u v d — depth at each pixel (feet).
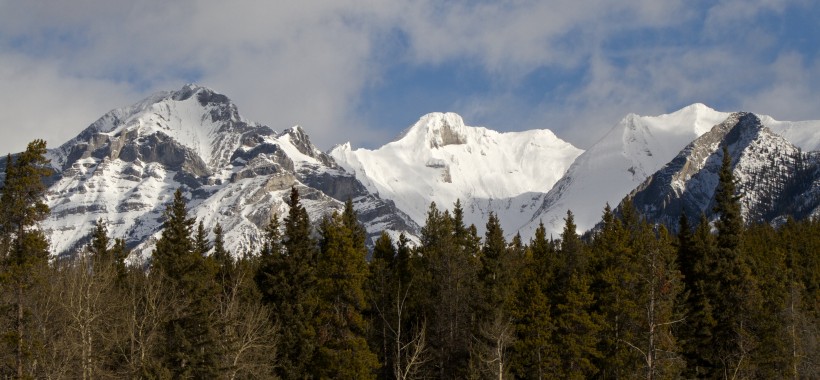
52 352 167.73
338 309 222.69
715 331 244.42
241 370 181.78
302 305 217.77
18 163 170.09
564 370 232.53
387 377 243.60
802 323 252.01
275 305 217.77
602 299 242.17
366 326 226.99
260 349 191.62
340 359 212.84
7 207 166.61
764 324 240.53
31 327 166.71
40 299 174.29
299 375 211.61
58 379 161.07
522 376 229.45
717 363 239.91
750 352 237.86
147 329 180.34
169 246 217.77
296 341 213.25
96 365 169.27
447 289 246.27
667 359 171.01
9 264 166.20
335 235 228.84
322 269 226.38
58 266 203.10
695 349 240.53
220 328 181.16
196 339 172.86
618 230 288.30
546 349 229.45
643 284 178.91
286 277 221.25
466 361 230.27
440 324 239.50
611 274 235.20
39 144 172.24
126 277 238.27
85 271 178.50
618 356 224.33
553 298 246.47
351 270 223.92
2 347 161.07
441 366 235.61
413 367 222.28
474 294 245.24
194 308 176.86
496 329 201.16
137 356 171.01
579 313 234.17
